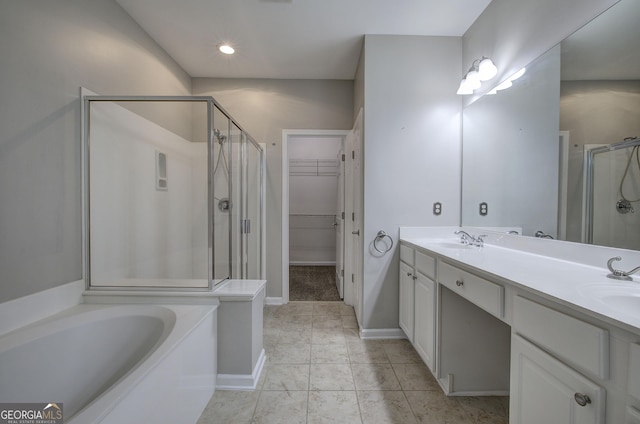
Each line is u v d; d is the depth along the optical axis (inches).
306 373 68.8
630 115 39.9
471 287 48.6
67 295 58.1
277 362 73.7
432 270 64.2
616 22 41.9
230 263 85.3
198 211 89.9
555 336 30.9
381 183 87.2
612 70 42.4
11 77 46.1
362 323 88.4
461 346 61.0
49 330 48.9
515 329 38.0
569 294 31.3
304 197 199.2
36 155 50.8
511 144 66.1
